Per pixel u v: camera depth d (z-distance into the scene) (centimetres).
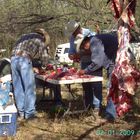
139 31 951
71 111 939
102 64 895
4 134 822
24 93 920
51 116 933
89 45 927
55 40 1738
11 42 1455
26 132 841
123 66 826
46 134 831
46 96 1126
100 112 955
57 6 1337
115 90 840
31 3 1329
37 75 933
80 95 1148
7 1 1329
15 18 1331
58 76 876
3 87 863
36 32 955
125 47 828
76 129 853
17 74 913
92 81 871
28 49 918
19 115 927
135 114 938
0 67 923
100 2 1282
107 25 1259
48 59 947
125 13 820
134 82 827
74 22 943
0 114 816
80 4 1294
